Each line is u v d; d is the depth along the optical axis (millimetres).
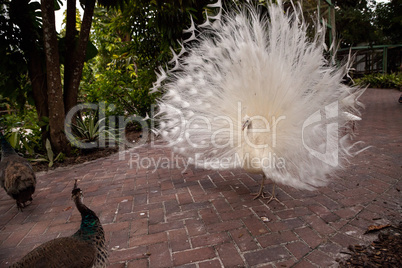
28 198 3715
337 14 22797
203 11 7320
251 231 2885
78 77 6492
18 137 6391
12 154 3947
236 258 2473
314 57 3072
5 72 6008
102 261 1999
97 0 6281
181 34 7574
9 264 2646
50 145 6066
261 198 3643
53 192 4383
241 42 3285
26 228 3312
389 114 9086
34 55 6020
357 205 3256
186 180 4477
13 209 3877
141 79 9094
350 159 4785
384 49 21578
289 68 3115
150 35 8516
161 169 5117
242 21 3385
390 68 22781
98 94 8398
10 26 5684
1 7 5562
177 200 3744
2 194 4520
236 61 3361
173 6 6645
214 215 3270
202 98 3729
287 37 3172
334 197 3498
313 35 3307
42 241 3018
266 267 2336
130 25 8375
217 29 3682
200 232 2928
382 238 2584
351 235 2691
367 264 2252
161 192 4055
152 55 8742
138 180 4633
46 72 6207
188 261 2471
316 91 3076
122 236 2945
